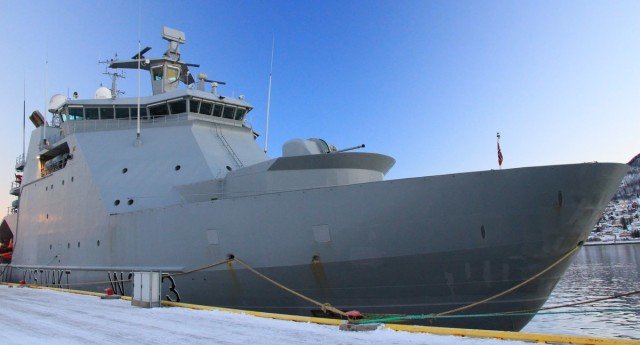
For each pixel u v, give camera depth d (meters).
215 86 20.09
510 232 10.46
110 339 7.73
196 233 13.70
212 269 13.33
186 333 8.12
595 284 50.38
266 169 13.21
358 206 11.26
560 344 6.43
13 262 25.39
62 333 8.39
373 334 7.55
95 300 13.74
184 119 18.38
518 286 10.85
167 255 14.41
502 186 10.34
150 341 7.50
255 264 12.52
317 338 7.38
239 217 12.80
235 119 20.12
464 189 10.52
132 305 12.38
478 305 11.05
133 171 17.45
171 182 16.44
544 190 10.24
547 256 10.77
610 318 30.80
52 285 20.09
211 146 17.55
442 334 7.39
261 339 7.45
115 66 22.69
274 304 12.77
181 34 22.23
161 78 21.86
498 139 12.14
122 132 19.09
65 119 21.16
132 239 15.61
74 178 19.28
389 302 11.59
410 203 10.84
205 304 13.87
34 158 24.38
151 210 15.06
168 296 14.46
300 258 11.92
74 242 18.72
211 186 14.62
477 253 10.65
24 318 10.38
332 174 13.02
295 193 11.95
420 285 11.21
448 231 10.68
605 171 10.58
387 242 11.07
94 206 17.45
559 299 39.75
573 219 10.61
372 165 13.52
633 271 64.50
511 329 11.25
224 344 7.16
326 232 11.57
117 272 15.86
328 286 11.91
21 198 25.48
